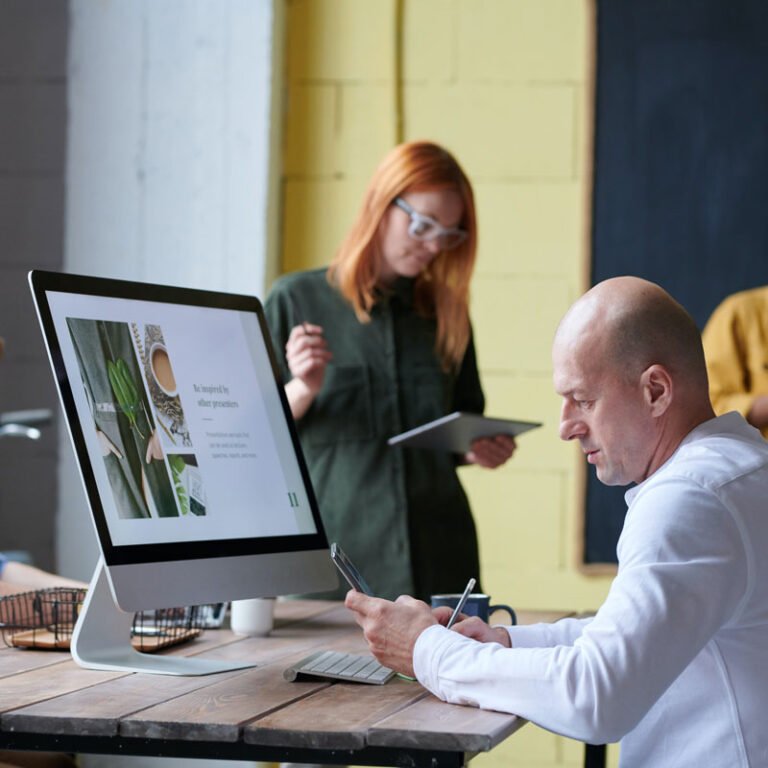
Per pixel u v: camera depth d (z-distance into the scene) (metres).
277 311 3.09
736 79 4.25
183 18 4.30
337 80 4.44
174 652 2.04
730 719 1.59
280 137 4.43
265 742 1.45
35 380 4.37
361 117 4.43
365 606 1.73
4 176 4.43
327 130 4.44
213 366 2.10
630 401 1.68
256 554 2.03
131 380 1.93
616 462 1.71
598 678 1.47
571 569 4.27
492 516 4.32
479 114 4.38
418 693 1.68
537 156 4.36
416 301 3.13
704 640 1.51
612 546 4.25
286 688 1.71
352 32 4.45
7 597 2.20
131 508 1.85
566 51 4.36
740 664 1.59
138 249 4.29
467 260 3.11
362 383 3.04
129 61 4.32
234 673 1.84
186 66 4.30
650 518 1.55
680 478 1.58
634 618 1.49
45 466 4.35
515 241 4.35
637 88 4.29
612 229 4.29
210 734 1.46
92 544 4.25
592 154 4.30
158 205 4.29
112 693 1.66
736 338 4.13
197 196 4.28
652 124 4.28
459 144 4.39
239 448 2.08
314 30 4.46
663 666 1.48
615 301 1.70
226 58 4.29
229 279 4.25
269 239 4.30
